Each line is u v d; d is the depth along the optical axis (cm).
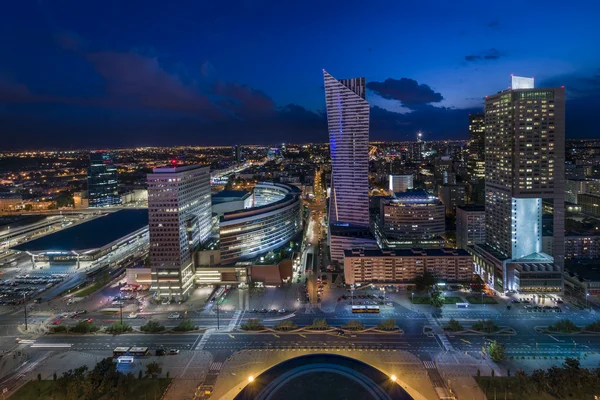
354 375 18525
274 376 18550
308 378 18312
